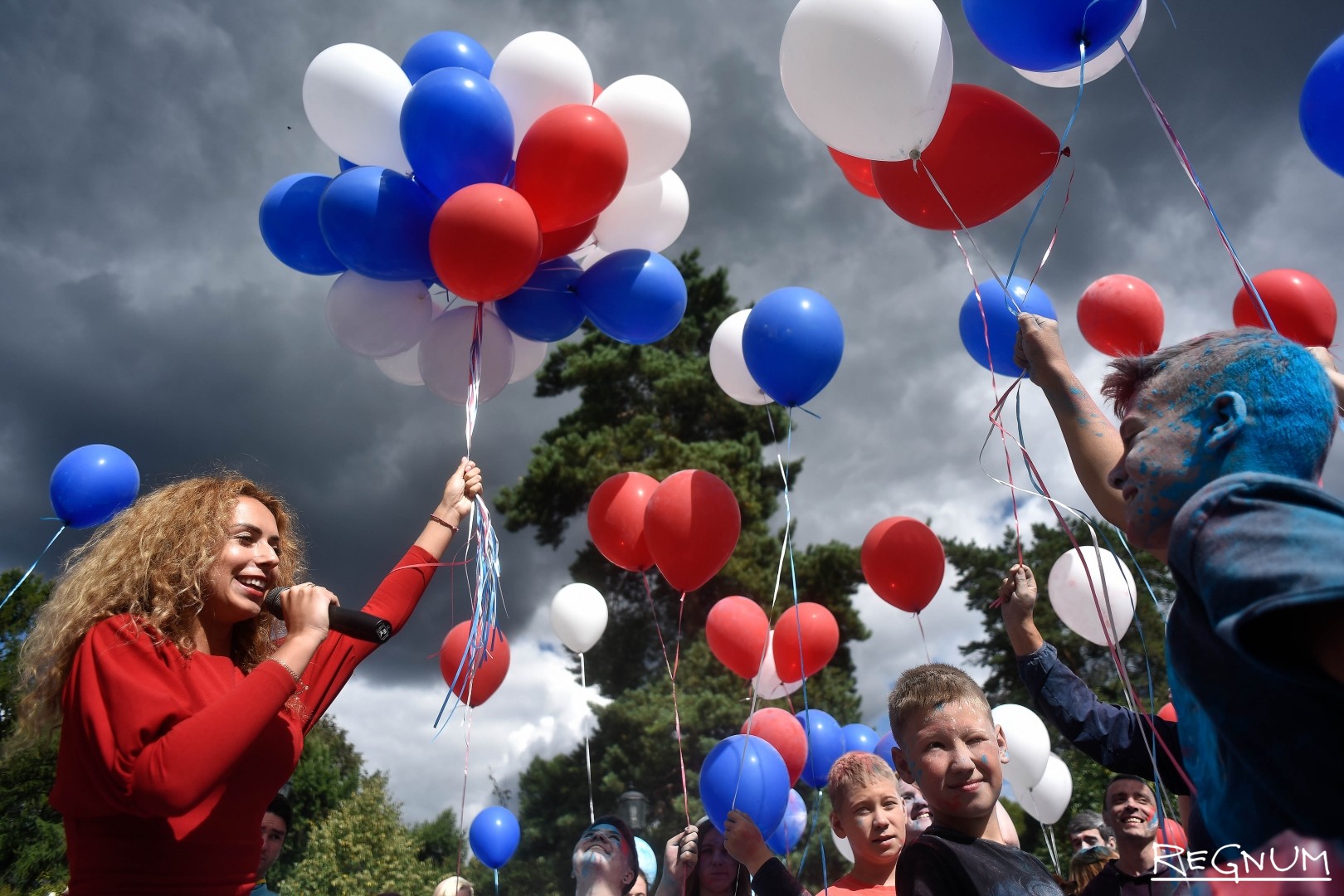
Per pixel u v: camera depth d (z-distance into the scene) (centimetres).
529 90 314
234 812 140
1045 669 180
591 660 1465
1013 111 255
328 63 312
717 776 292
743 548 1399
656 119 326
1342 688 70
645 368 1487
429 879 1917
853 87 239
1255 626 72
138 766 122
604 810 1362
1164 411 97
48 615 152
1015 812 1154
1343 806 72
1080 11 232
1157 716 169
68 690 136
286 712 160
